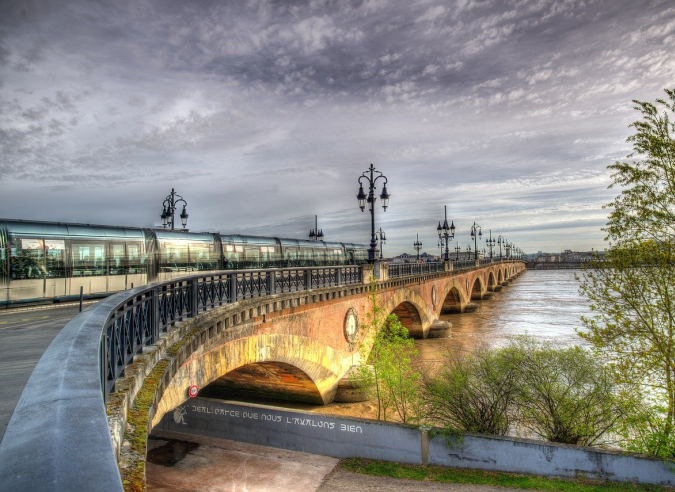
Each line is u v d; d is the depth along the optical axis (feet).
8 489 4.42
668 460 46.06
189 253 81.97
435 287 147.95
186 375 35.76
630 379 53.11
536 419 58.65
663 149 50.37
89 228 62.44
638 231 51.98
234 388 79.15
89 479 4.73
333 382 75.41
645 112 52.03
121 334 20.40
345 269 79.15
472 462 51.78
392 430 54.60
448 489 46.68
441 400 60.85
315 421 57.98
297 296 60.59
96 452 5.44
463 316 188.96
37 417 6.34
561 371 58.54
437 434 53.06
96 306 16.75
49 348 10.35
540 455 49.65
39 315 41.70
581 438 56.59
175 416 65.87
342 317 77.87
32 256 53.72
